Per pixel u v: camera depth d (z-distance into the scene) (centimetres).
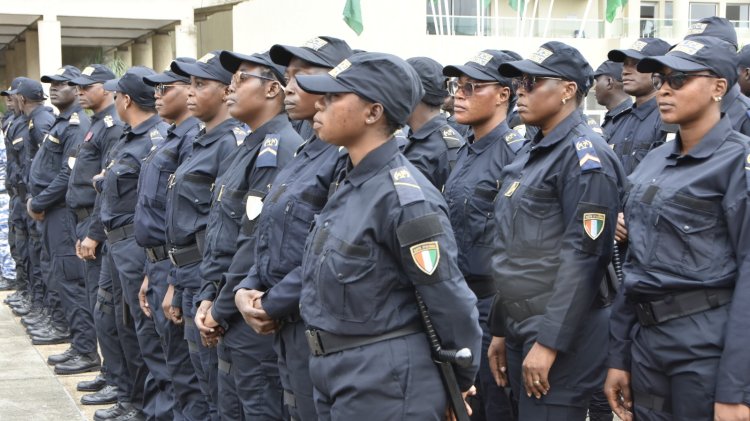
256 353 346
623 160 529
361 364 256
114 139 568
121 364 523
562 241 313
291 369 311
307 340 296
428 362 261
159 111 458
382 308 258
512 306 329
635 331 298
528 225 323
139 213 446
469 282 388
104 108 582
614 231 311
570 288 305
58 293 654
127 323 496
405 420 254
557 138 324
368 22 2280
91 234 548
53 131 649
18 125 795
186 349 439
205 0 1964
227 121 416
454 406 261
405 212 253
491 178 388
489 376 382
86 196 577
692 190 278
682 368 277
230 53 362
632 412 304
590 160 308
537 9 2788
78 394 569
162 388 475
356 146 268
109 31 2112
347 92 261
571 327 305
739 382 260
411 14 2320
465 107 394
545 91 325
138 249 484
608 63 566
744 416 260
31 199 637
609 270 332
